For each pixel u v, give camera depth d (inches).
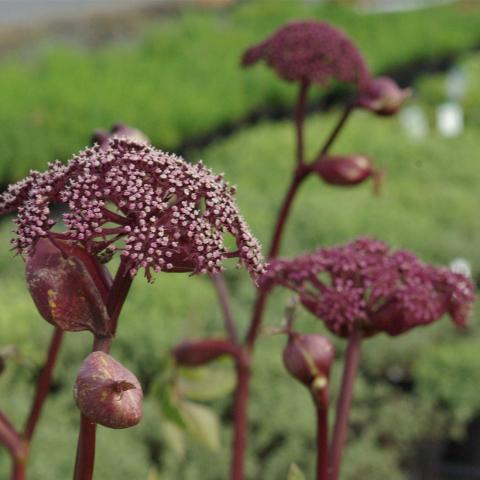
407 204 267.6
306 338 61.9
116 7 647.8
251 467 154.9
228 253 41.8
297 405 162.4
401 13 549.3
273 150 299.4
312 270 64.4
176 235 40.7
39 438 143.6
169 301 183.2
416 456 170.9
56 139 303.7
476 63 450.9
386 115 92.0
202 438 99.5
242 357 91.4
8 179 297.3
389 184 282.2
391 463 158.1
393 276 64.2
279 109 394.6
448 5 584.7
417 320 64.8
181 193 41.4
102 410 41.2
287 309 63.7
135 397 41.7
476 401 170.9
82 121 312.8
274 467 156.3
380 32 510.6
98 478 141.3
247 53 95.0
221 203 41.3
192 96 360.2
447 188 285.6
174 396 98.0
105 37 601.0
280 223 93.9
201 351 92.5
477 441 181.8
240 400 91.0
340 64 91.0
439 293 65.9
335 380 170.2
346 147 314.0
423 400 171.5
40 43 566.6
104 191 40.8
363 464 155.9
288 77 93.1
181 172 41.3
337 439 66.0
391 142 315.6
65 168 42.0
